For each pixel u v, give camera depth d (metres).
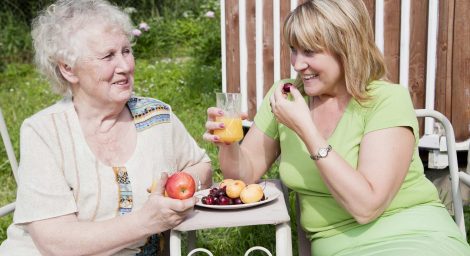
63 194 2.18
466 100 3.56
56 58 2.21
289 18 2.25
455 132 3.61
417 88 3.70
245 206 2.13
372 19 3.77
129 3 9.89
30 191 2.16
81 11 2.20
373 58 2.29
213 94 6.62
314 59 2.22
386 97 2.23
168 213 2.01
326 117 2.37
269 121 2.55
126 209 2.26
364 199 2.04
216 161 4.51
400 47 3.70
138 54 8.63
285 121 2.15
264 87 4.57
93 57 2.17
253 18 4.58
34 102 6.86
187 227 2.02
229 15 4.88
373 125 2.19
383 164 2.12
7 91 7.56
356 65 2.20
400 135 2.17
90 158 2.22
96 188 2.22
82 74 2.20
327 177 2.07
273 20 4.37
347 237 2.24
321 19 2.16
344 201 2.08
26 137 2.21
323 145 2.07
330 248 2.27
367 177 2.11
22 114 6.37
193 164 2.57
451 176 2.55
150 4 9.98
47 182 2.17
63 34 2.17
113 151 2.31
